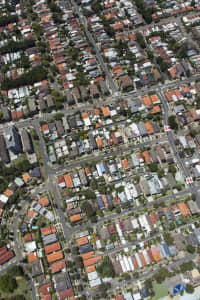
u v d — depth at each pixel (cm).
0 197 12800
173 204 12538
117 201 12625
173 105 14862
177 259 11631
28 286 11312
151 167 13100
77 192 12950
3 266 11675
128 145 13950
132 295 11012
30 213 12488
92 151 13875
